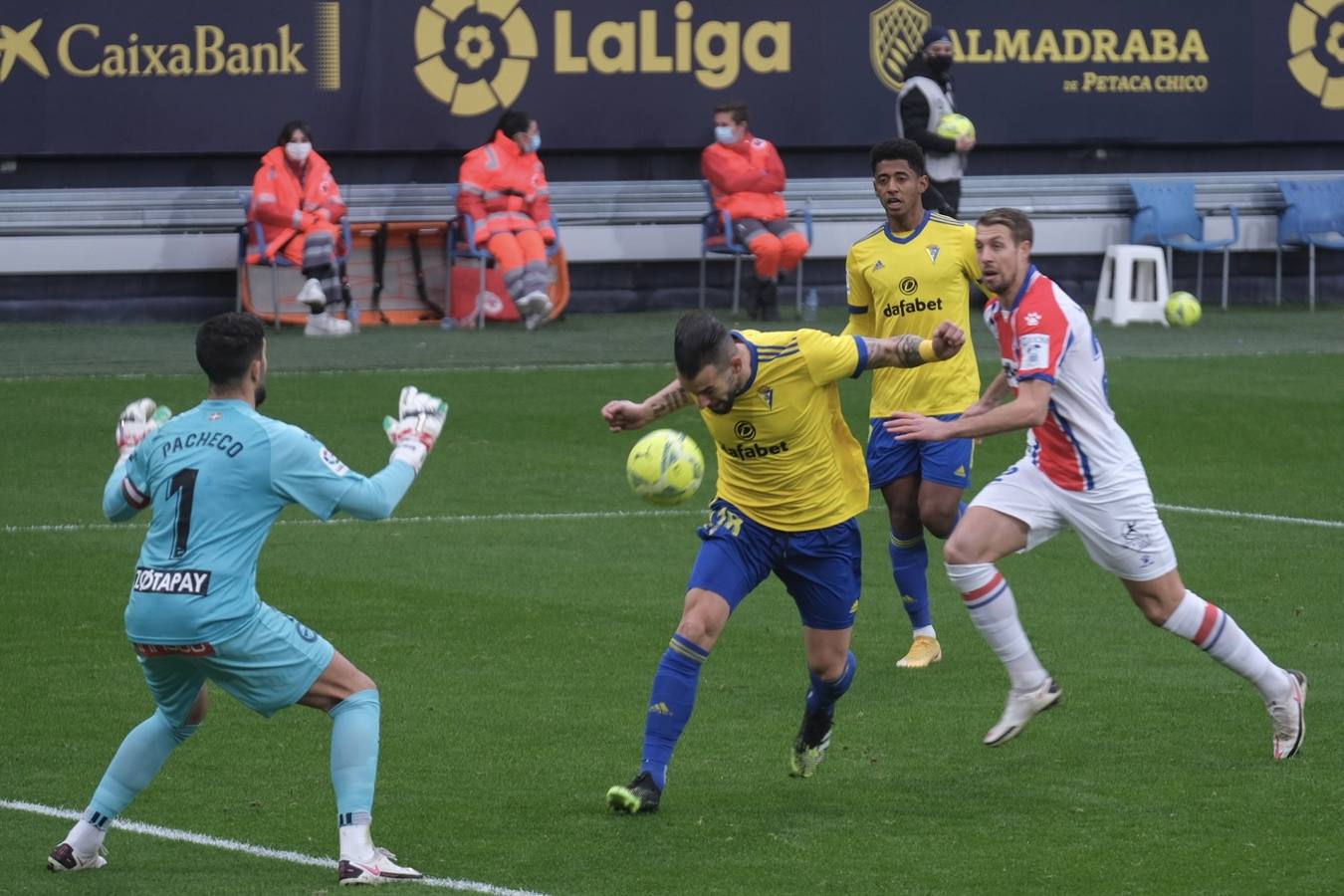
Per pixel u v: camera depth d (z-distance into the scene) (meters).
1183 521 35.03
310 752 21.30
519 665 25.16
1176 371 53.75
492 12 61.59
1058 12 66.44
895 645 26.66
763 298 61.75
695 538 33.56
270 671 16.52
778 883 16.88
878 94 64.88
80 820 17.38
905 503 25.48
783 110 64.25
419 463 17.30
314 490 16.56
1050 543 33.31
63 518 34.66
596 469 39.91
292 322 60.31
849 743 21.75
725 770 20.66
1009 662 20.28
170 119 59.59
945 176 57.34
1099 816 18.83
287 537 33.38
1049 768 20.59
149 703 23.23
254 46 59.97
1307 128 69.50
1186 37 67.81
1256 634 26.64
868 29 64.62
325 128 60.69
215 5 59.53
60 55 58.59
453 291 61.69
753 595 29.53
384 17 60.81
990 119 66.31
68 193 59.59
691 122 63.62
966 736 21.98
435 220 62.12
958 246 26.05
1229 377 52.72
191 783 20.09
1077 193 67.81
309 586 29.61
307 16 60.22
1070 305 20.62
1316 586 29.64
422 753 21.22
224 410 16.77
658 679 19.17
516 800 19.48
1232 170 69.75
